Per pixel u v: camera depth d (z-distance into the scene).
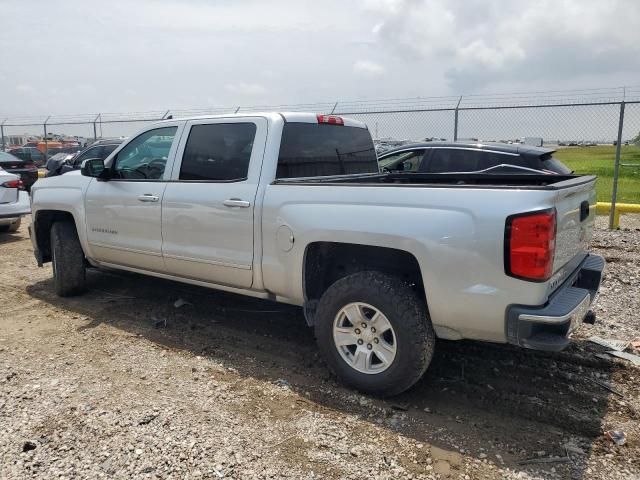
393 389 3.43
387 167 8.90
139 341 4.54
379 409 3.40
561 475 2.74
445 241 3.09
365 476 2.73
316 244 3.75
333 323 3.60
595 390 3.61
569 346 4.30
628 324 4.84
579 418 3.25
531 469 2.79
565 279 3.41
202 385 3.71
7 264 7.52
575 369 3.92
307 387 3.69
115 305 5.50
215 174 4.34
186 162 4.55
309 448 2.96
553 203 2.93
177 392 3.60
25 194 9.48
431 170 8.56
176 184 4.55
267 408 3.40
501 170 8.00
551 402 3.46
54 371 3.92
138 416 3.27
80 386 3.67
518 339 2.98
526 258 2.89
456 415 3.34
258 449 2.94
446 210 3.12
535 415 3.32
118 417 3.25
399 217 3.27
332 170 4.68
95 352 4.29
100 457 2.86
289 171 4.18
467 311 3.10
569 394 3.56
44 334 4.70
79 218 5.38
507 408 3.41
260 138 4.13
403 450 2.96
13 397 3.50
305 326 4.88
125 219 4.95
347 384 3.64
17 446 2.95
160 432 3.09
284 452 2.92
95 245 5.31
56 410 3.34
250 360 4.15
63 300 5.70
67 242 5.60
